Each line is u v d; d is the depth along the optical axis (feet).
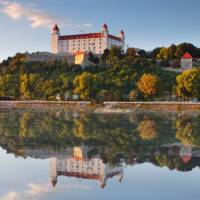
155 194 107.14
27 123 350.43
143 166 144.77
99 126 319.68
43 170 136.77
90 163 152.05
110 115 476.54
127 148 191.83
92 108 633.20
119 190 110.93
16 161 153.89
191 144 204.33
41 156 166.91
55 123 351.87
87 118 422.00
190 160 156.46
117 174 131.54
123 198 103.30
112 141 220.84
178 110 545.85
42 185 115.75
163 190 111.04
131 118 418.31
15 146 198.18
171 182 120.16
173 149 186.70
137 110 568.82
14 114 498.28
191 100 617.62
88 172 134.51
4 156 165.68
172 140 222.07
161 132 268.00
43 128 301.63
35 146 198.39
